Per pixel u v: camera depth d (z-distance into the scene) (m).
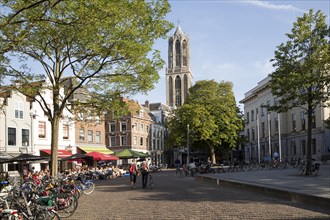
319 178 22.78
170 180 30.56
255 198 15.31
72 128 48.38
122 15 17.38
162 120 87.00
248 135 75.94
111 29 17.55
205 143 60.56
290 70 24.55
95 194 20.17
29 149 39.91
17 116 38.91
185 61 131.38
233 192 18.25
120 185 26.83
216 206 13.28
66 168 45.75
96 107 23.11
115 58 20.05
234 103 59.22
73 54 19.91
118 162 62.88
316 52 23.86
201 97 58.28
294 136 55.94
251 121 74.00
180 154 94.19
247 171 37.22
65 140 46.91
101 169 39.38
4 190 14.69
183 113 57.06
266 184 19.09
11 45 12.84
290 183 19.50
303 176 25.17
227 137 56.84
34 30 17.78
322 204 12.20
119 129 67.94
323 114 49.41
